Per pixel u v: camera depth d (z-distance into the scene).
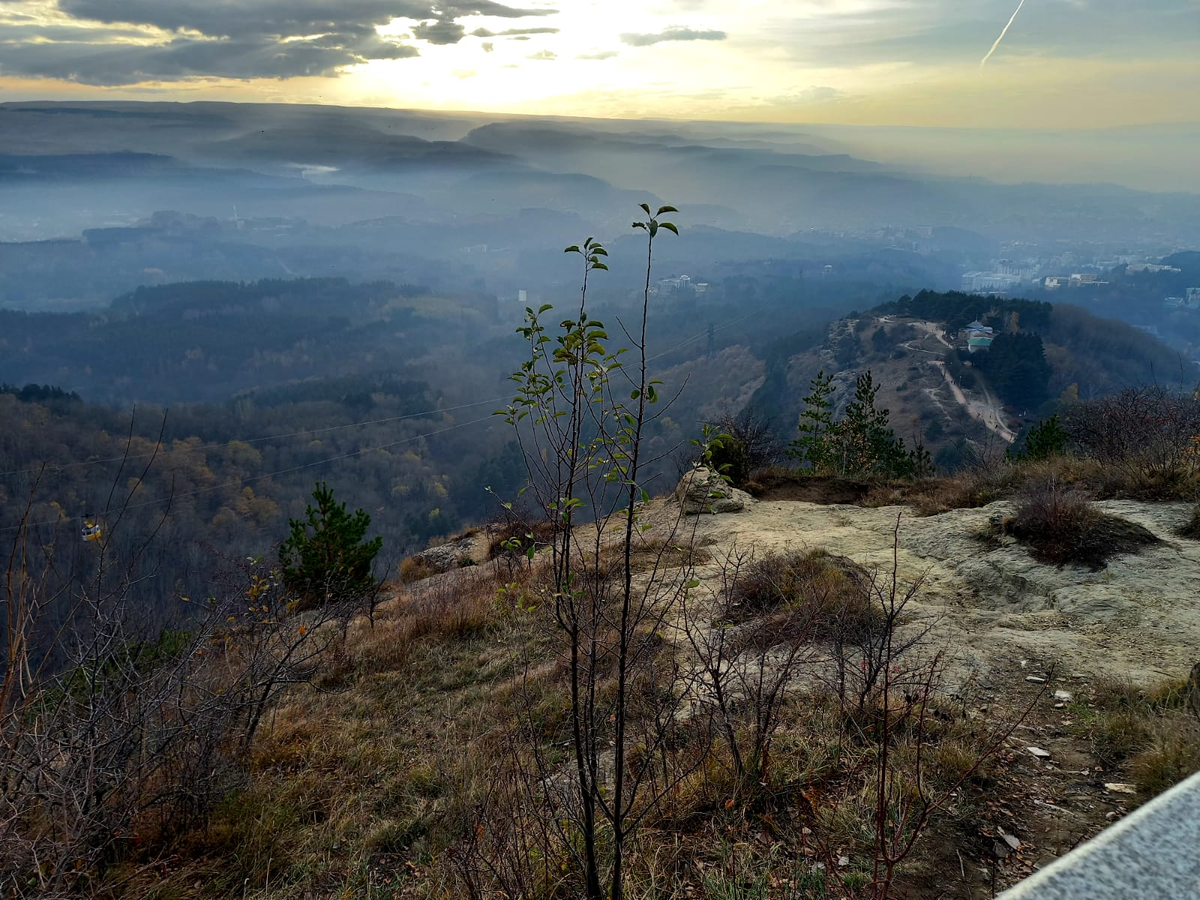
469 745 4.75
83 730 3.59
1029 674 4.42
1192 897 0.80
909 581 6.46
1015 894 0.83
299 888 3.58
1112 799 3.06
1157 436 9.70
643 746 3.92
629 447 2.46
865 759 3.48
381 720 5.73
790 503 10.48
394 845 3.86
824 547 7.86
